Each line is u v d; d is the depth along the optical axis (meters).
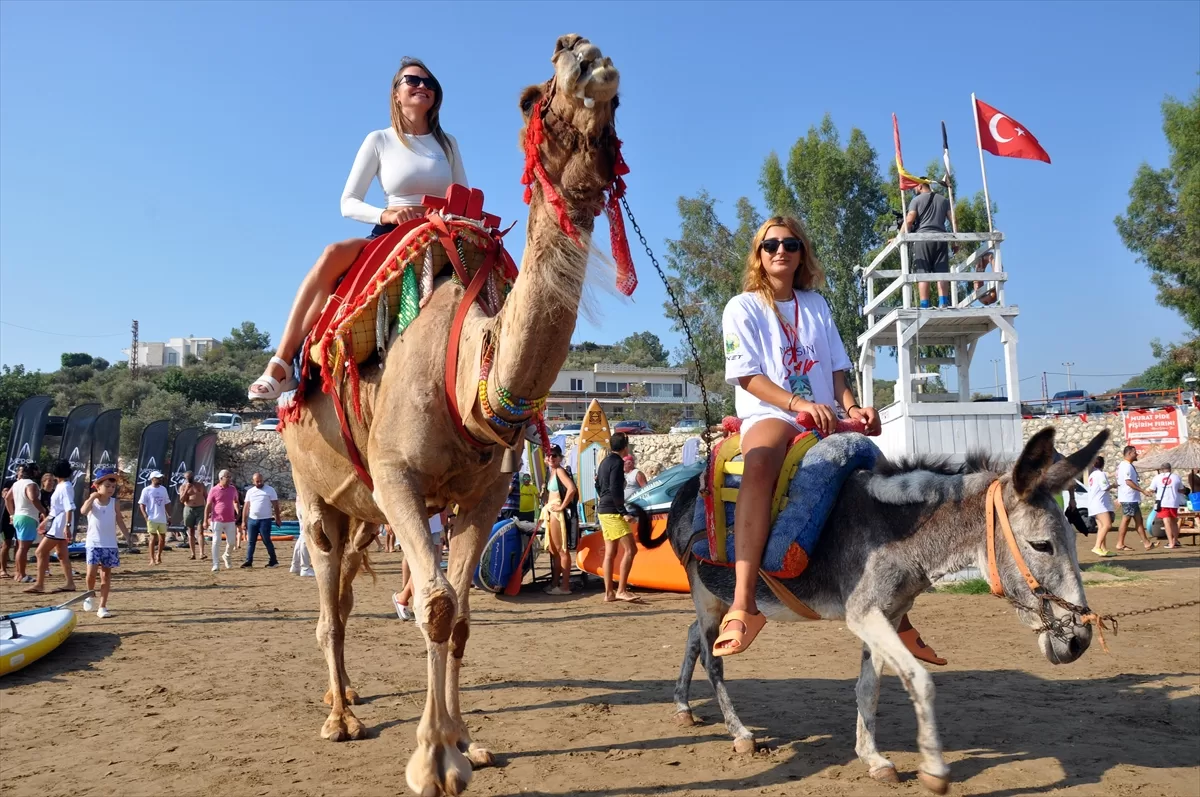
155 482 19.72
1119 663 7.07
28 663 7.48
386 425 4.27
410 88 5.32
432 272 4.57
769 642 8.28
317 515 5.39
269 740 5.23
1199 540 19.45
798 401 4.31
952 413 12.64
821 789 4.20
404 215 5.07
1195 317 36.16
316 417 4.96
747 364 4.50
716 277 40.56
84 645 8.71
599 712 5.74
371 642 8.70
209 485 28.67
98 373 89.50
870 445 4.41
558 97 3.55
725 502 4.54
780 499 4.30
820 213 37.56
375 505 5.00
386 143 5.40
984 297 13.66
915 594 4.22
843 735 5.10
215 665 7.67
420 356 4.29
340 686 5.37
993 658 7.33
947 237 13.27
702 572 4.80
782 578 4.26
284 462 41.09
